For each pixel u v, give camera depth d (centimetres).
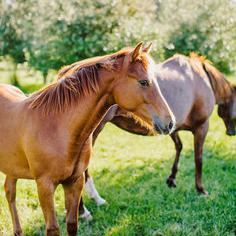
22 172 353
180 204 503
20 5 1686
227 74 1714
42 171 324
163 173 618
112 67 301
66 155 318
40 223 451
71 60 1409
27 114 331
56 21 1427
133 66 295
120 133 890
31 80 1981
